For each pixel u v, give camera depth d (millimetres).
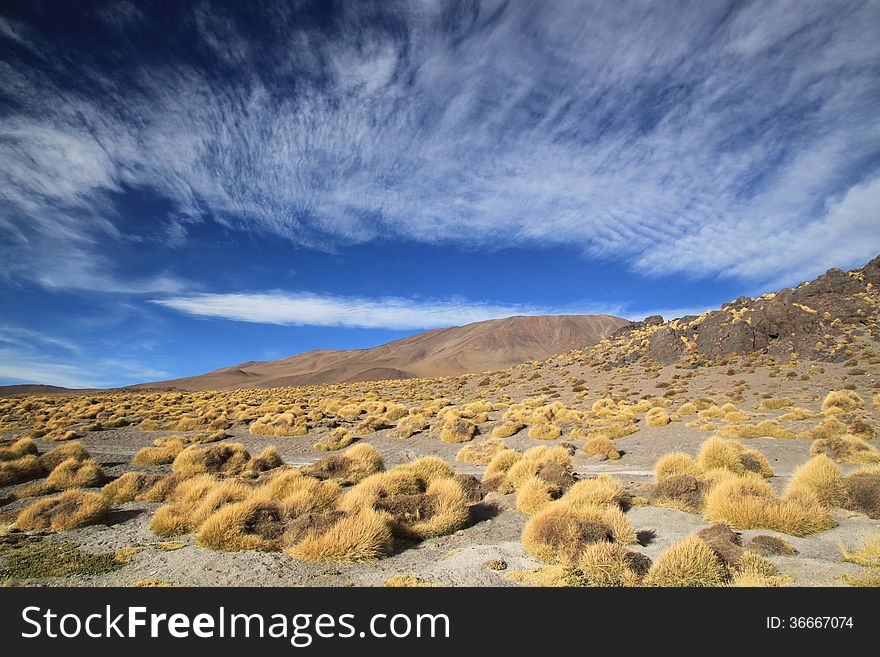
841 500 10383
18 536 9812
